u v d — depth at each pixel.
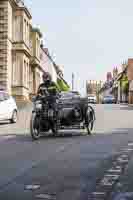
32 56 53.44
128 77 77.06
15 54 44.47
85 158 8.86
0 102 19.38
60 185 6.34
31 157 9.07
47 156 9.20
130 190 6.02
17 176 7.03
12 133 14.72
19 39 44.59
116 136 13.30
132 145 10.95
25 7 45.56
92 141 11.98
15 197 5.66
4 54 41.94
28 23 48.16
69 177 6.91
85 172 7.33
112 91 110.88
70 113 13.72
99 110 29.17
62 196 5.69
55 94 13.41
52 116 13.12
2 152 9.88
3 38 42.00
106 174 7.15
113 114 24.67
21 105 36.91
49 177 6.92
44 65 70.12
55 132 13.69
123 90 77.06
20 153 9.70
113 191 5.97
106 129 15.73
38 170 7.55
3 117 19.36
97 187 6.21
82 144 11.30
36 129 12.71
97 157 8.98
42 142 11.91
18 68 44.38
